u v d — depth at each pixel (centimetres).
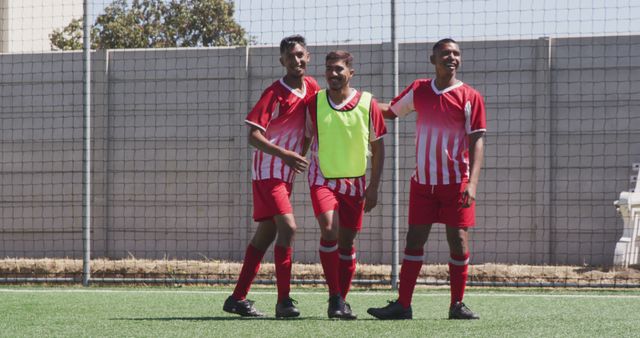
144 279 1833
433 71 2164
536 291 1692
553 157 2169
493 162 2181
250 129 1194
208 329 1115
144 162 2309
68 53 2338
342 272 1241
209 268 1961
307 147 1238
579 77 2150
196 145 2283
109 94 2319
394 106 1230
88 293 1636
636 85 2128
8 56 2356
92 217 2327
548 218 2162
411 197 1222
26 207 2361
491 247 2186
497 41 2159
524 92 2158
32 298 1548
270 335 1059
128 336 1067
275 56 2245
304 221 2239
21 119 2359
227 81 2264
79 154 2336
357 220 1225
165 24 3894
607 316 1273
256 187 1213
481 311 1348
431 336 1047
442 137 1190
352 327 1123
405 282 1219
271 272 1962
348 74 1191
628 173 2142
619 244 2019
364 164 1205
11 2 3266
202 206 2288
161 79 2294
